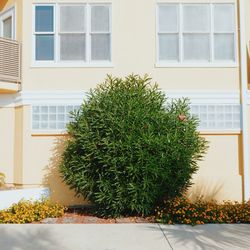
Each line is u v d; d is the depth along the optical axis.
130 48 14.22
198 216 11.35
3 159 14.55
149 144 11.49
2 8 15.48
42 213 11.91
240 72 14.22
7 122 14.61
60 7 14.31
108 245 9.10
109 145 11.55
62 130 13.98
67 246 9.03
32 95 14.05
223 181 13.95
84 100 12.97
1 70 13.69
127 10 14.33
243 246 8.97
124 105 11.94
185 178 11.96
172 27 14.36
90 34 14.25
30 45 14.22
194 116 13.21
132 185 11.43
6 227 10.75
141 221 11.67
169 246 9.01
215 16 14.41
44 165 13.97
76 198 13.80
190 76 14.20
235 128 14.09
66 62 14.21
